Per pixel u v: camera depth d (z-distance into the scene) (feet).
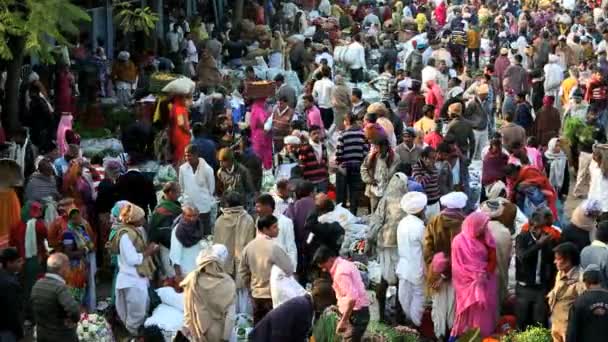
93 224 56.59
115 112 82.48
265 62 107.34
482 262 46.65
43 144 71.92
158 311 49.29
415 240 48.65
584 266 46.01
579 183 73.10
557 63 95.91
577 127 77.25
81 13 64.54
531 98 96.89
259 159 60.90
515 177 58.13
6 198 53.98
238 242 48.52
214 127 67.92
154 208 55.62
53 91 82.48
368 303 43.06
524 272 47.42
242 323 48.26
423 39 109.91
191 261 50.29
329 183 67.21
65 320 42.32
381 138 58.59
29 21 61.46
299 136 62.44
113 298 50.67
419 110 81.76
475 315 46.78
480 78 90.99
